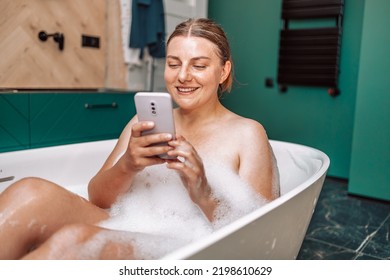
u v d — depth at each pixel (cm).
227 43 105
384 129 227
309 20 278
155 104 84
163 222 108
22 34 205
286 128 300
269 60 302
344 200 236
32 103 187
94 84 249
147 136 86
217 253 74
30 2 206
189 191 93
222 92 113
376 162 231
